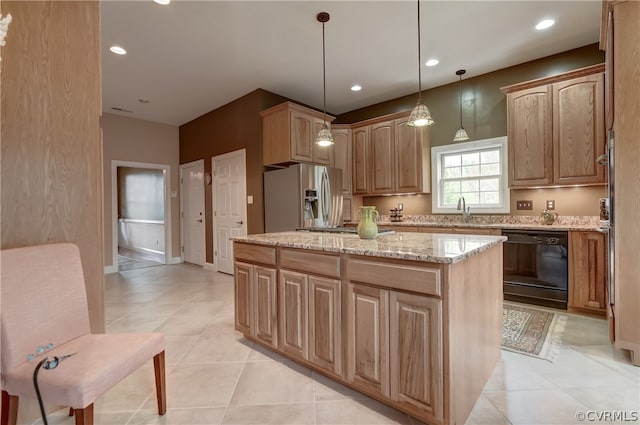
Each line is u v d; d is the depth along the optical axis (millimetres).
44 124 1545
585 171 2951
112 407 1613
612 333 2168
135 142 5387
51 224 1566
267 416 1538
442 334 1336
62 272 1435
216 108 4969
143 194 7379
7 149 1437
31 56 1499
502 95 3766
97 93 1732
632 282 1921
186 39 3027
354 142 4762
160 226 6688
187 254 5859
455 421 1372
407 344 1447
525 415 1507
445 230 3678
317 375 1914
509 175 3398
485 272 1770
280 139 4059
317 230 2875
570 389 1707
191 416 1540
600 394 1660
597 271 2734
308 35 2994
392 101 4738
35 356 1282
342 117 5379
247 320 2334
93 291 1718
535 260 3064
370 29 2906
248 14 2648
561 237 2902
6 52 1426
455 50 3316
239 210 4605
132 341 1436
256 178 4316
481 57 3475
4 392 1206
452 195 4230
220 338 2471
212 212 5152
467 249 1497
